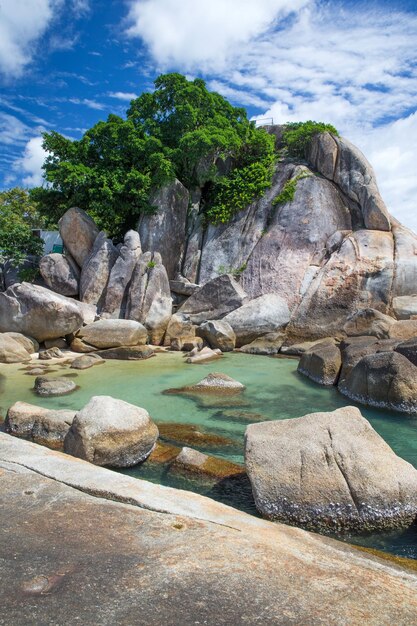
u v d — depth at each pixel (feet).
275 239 74.28
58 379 40.73
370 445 20.13
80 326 59.62
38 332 57.57
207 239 79.77
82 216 74.54
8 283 76.23
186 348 59.98
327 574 10.19
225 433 29.60
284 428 21.03
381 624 8.52
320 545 12.47
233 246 77.20
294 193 76.43
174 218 78.23
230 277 68.18
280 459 19.52
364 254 66.23
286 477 19.02
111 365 51.26
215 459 24.39
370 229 71.56
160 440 28.14
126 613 8.50
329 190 76.07
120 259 70.90
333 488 18.66
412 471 19.38
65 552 10.55
